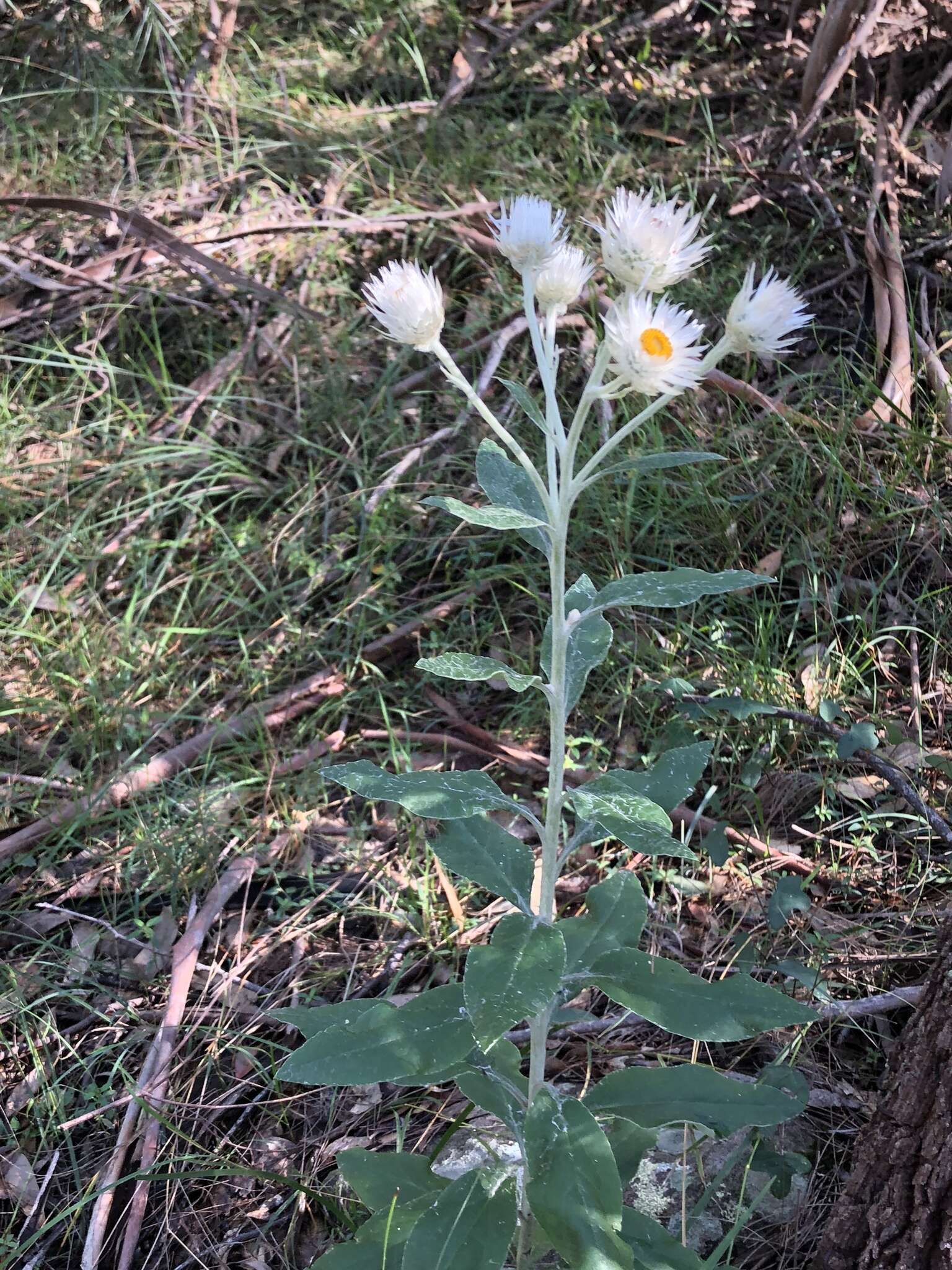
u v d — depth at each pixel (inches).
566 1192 16.8
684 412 38.4
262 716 33.4
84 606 38.0
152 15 58.1
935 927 26.4
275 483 41.4
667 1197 22.1
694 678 32.8
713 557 35.4
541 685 17.3
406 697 34.1
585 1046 25.3
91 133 54.6
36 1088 26.0
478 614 36.4
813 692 31.4
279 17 64.3
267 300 45.1
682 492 36.5
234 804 31.9
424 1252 17.8
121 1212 23.8
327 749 33.2
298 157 53.2
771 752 30.4
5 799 32.5
